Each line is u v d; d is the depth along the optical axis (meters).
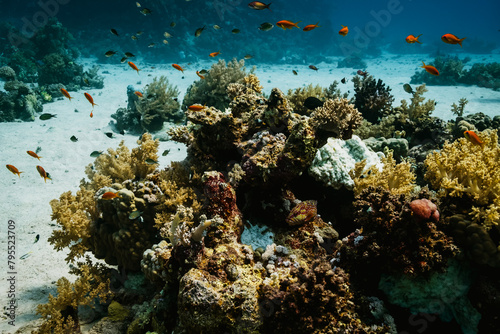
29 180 2.98
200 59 12.23
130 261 1.63
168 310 1.32
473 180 1.33
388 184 1.55
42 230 2.29
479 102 5.81
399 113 2.72
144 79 8.28
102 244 1.70
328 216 1.66
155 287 1.59
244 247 1.30
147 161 1.85
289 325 1.11
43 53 8.23
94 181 1.92
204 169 1.67
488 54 15.97
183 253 1.22
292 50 14.57
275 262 1.31
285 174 1.38
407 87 2.74
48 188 2.86
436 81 8.05
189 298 1.09
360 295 1.23
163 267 1.31
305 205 1.41
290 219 1.42
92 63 10.45
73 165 3.34
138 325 1.37
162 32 12.21
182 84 7.66
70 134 4.15
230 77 3.78
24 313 1.58
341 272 1.15
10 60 7.04
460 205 1.33
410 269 1.14
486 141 1.57
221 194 1.35
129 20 12.45
